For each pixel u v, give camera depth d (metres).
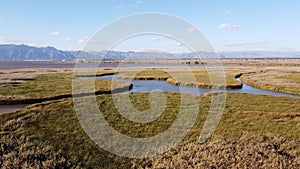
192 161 15.60
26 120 20.80
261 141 17.88
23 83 45.12
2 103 28.95
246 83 51.44
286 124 21.33
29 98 30.64
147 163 15.94
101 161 16.00
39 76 58.34
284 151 16.56
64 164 15.30
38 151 16.12
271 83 47.28
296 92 38.91
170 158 16.25
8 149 16.12
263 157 15.53
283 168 14.46
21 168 14.38
